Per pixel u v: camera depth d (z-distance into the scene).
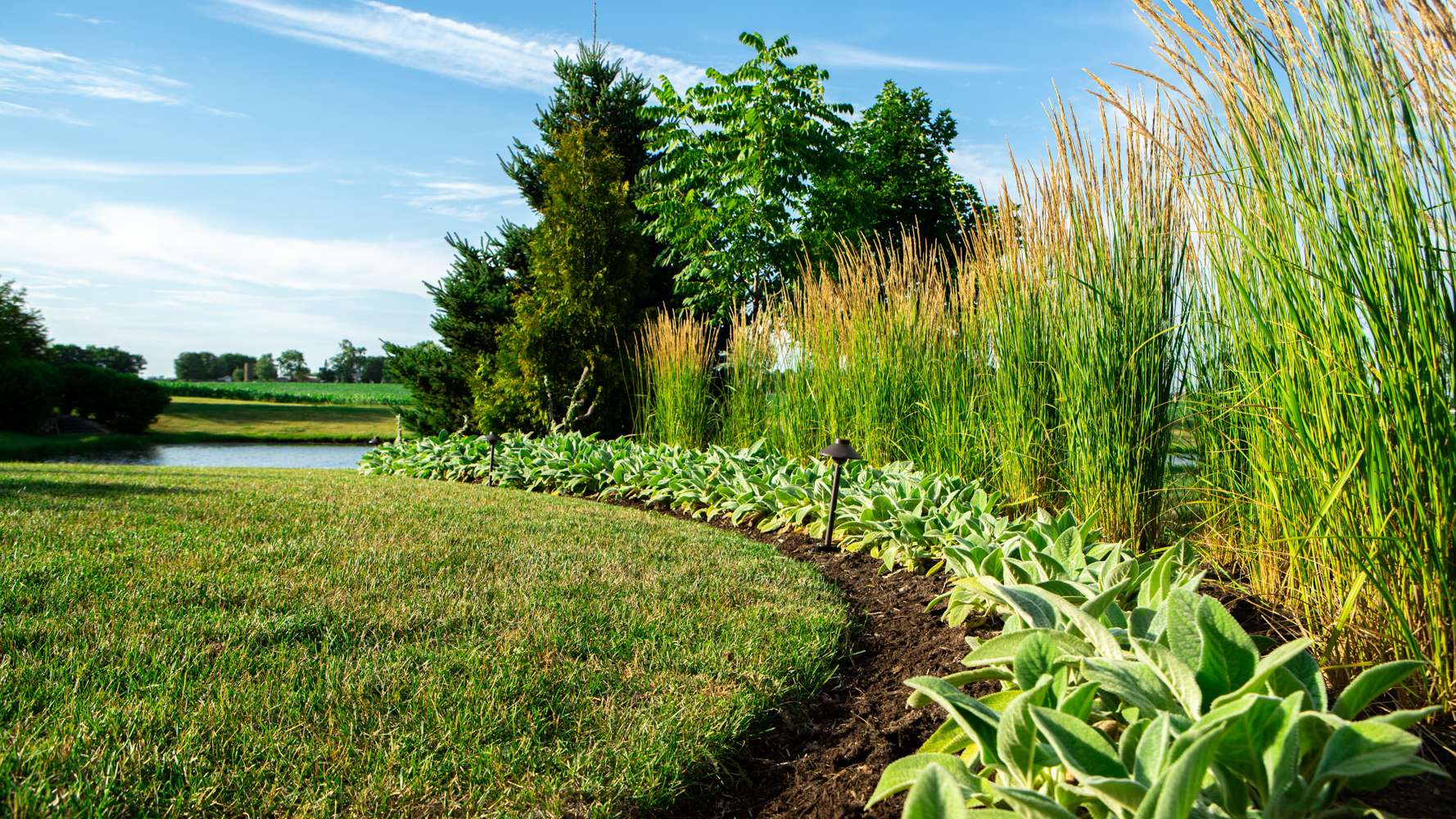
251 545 4.04
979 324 4.39
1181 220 3.07
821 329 6.06
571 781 1.82
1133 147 3.06
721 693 2.30
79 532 4.17
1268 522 2.34
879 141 16.20
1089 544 2.98
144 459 18.12
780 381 6.81
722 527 5.35
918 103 16.66
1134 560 2.26
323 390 56.34
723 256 11.49
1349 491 1.77
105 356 57.47
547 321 12.37
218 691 2.18
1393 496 1.68
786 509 4.95
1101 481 3.22
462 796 1.76
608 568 3.80
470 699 2.20
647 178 12.74
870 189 12.85
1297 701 1.14
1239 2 1.90
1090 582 2.33
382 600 3.11
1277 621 2.21
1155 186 3.07
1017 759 1.30
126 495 5.68
